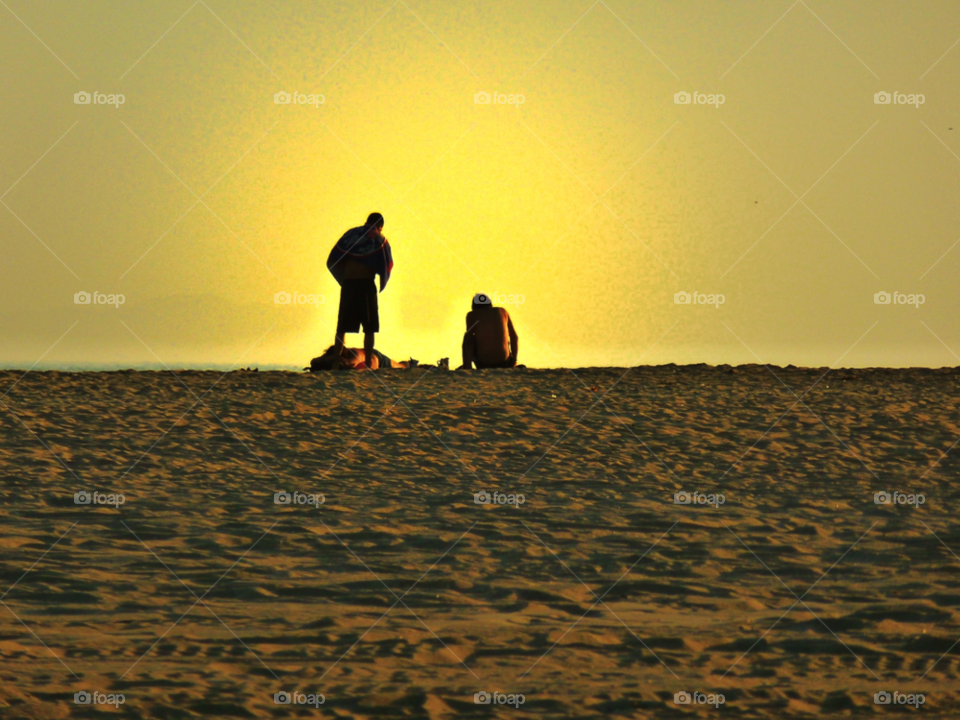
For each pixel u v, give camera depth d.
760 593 11.08
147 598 10.55
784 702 7.90
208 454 19.14
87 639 9.16
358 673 8.44
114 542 12.78
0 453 18.56
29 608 10.06
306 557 12.36
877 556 12.62
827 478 17.64
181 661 8.64
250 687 8.05
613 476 17.75
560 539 13.40
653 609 10.47
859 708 7.80
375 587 11.14
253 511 14.76
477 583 11.36
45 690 7.82
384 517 14.55
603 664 8.77
